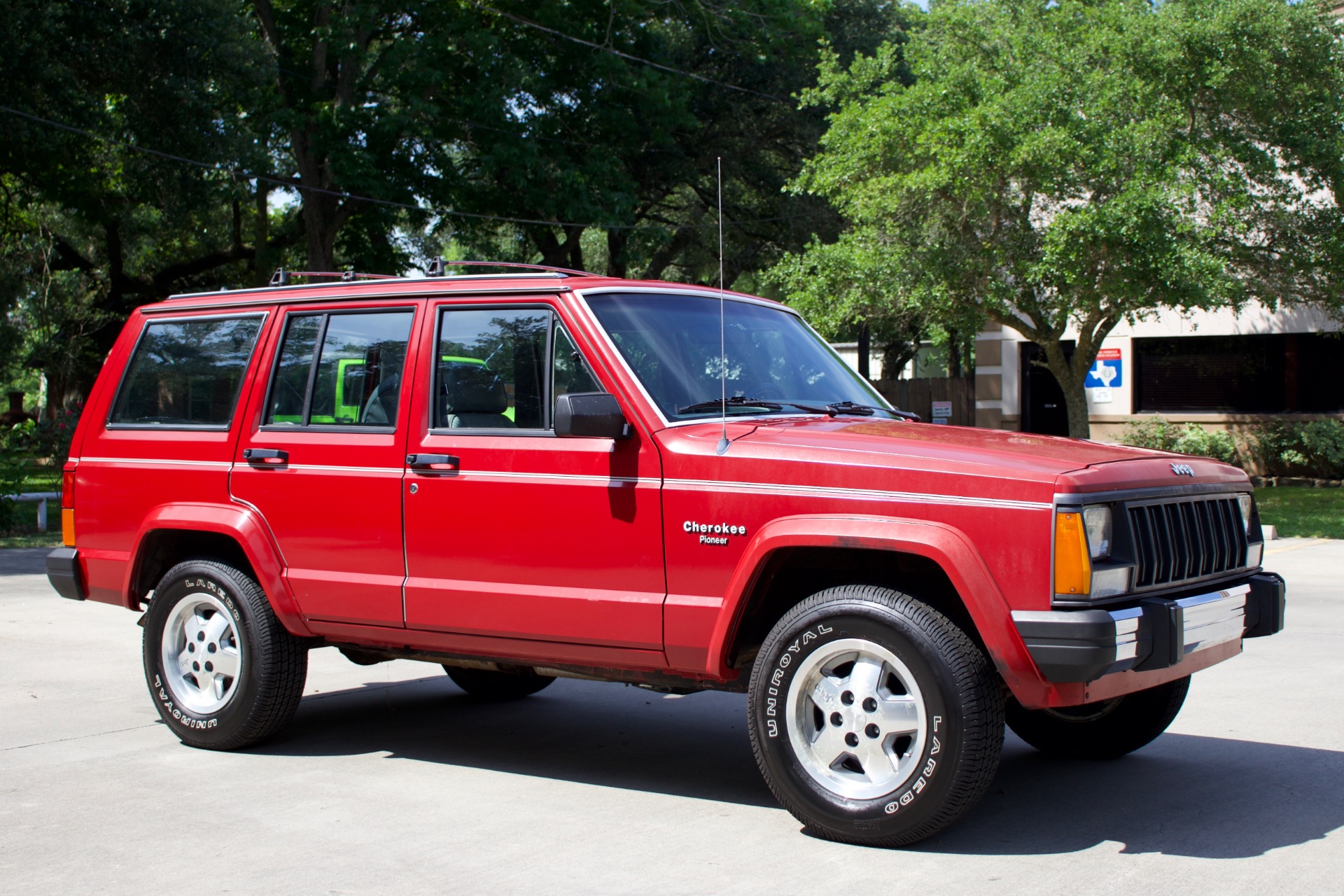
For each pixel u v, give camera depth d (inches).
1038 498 156.7
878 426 192.1
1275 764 207.9
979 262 621.3
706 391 193.8
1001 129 585.3
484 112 942.4
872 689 164.9
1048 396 904.9
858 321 690.8
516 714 258.8
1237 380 850.8
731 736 238.1
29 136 780.0
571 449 188.1
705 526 176.2
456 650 201.3
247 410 224.8
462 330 204.8
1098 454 174.9
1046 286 634.2
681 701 272.5
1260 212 678.5
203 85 831.1
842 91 703.7
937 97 615.8
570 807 188.2
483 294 203.5
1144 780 199.9
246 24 888.3
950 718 157.8
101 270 1416.1
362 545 207.6
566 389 191.9
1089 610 154.3
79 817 183.6
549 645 190.7
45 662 308.5
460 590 196.2
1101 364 889.5
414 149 1007.6
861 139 629.0
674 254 1225.4
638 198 1137.4
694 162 1136.8
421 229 1156.5
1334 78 656.4
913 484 164.1
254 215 1355.8
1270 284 703.1
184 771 210.1
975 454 167.5
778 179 1143.6
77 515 244.4
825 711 168.7
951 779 157.4
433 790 198.2
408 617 202.8
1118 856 161.3
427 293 210.1
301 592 213.3
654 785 201.8
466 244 1096.8
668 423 183.9
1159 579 169.3
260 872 159.2
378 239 1127.0
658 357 193.0
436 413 204.1
